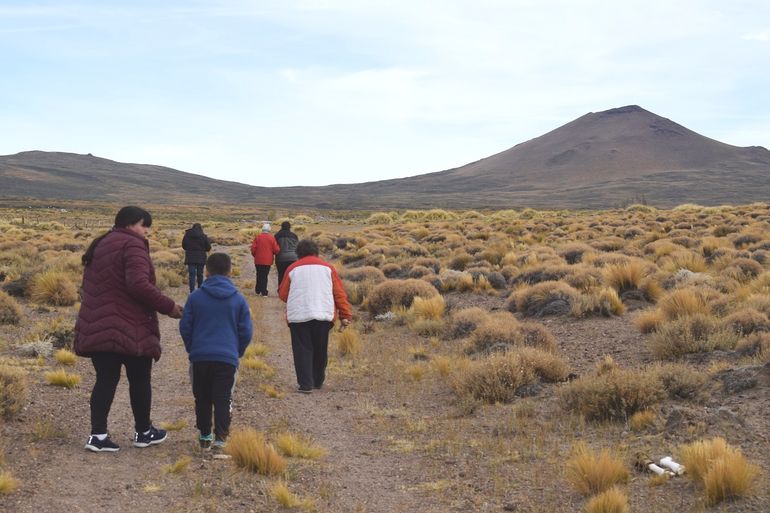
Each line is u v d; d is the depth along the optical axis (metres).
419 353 13.20
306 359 10.73
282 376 11.89
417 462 7.43
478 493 6.44
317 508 6.09
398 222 65.12
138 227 7.10
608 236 33.91
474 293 20.25
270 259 22.09
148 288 6.78
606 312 15.20
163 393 10.33
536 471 6.87
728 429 7.36
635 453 7.06
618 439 7.65
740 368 9.18
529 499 6.21
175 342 14.55
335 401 10.21
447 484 6.70
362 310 19.48
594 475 6.24
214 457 7.20
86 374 11.09
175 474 6.67
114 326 6.79
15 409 8.15
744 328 11.66
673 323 11.87
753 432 7.27
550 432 8.19
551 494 6.30
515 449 7.61
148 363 7.25
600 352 12.29
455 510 6.08
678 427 7.57
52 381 10.11
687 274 18.02
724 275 17.92
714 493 5.77
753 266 18.33
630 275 17.31
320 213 166.62
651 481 6.25
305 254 11.10
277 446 7.79
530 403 9.39
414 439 8.28
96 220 93.75
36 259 27.77
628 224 39.94
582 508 5.95
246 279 27.41
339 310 11.11
